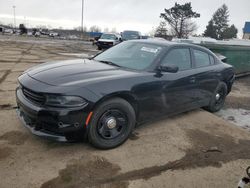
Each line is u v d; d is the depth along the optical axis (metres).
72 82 3.31
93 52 19.19
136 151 3.62
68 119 3.13
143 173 3.16
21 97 3.48
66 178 2.94
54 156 3.33
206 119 5.07
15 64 10.12
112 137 3.59
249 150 4.00
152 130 4.33
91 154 3.43
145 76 3.87
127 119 3.68
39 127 3.29
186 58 4.76
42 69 3.84
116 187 2.88
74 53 17.05
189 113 5.32
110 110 3.49
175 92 4.38
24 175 2.93
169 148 3.79
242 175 3.34
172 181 3.08
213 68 5.32
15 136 3.73
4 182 2.80
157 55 4.23
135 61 4.25
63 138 3.22
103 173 3.09
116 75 3.66
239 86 9.08
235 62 9.79
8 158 3.21
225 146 4.04
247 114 5.95
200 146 3.95
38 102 3.23
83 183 2.89
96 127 3.39
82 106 3.17
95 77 3.51
